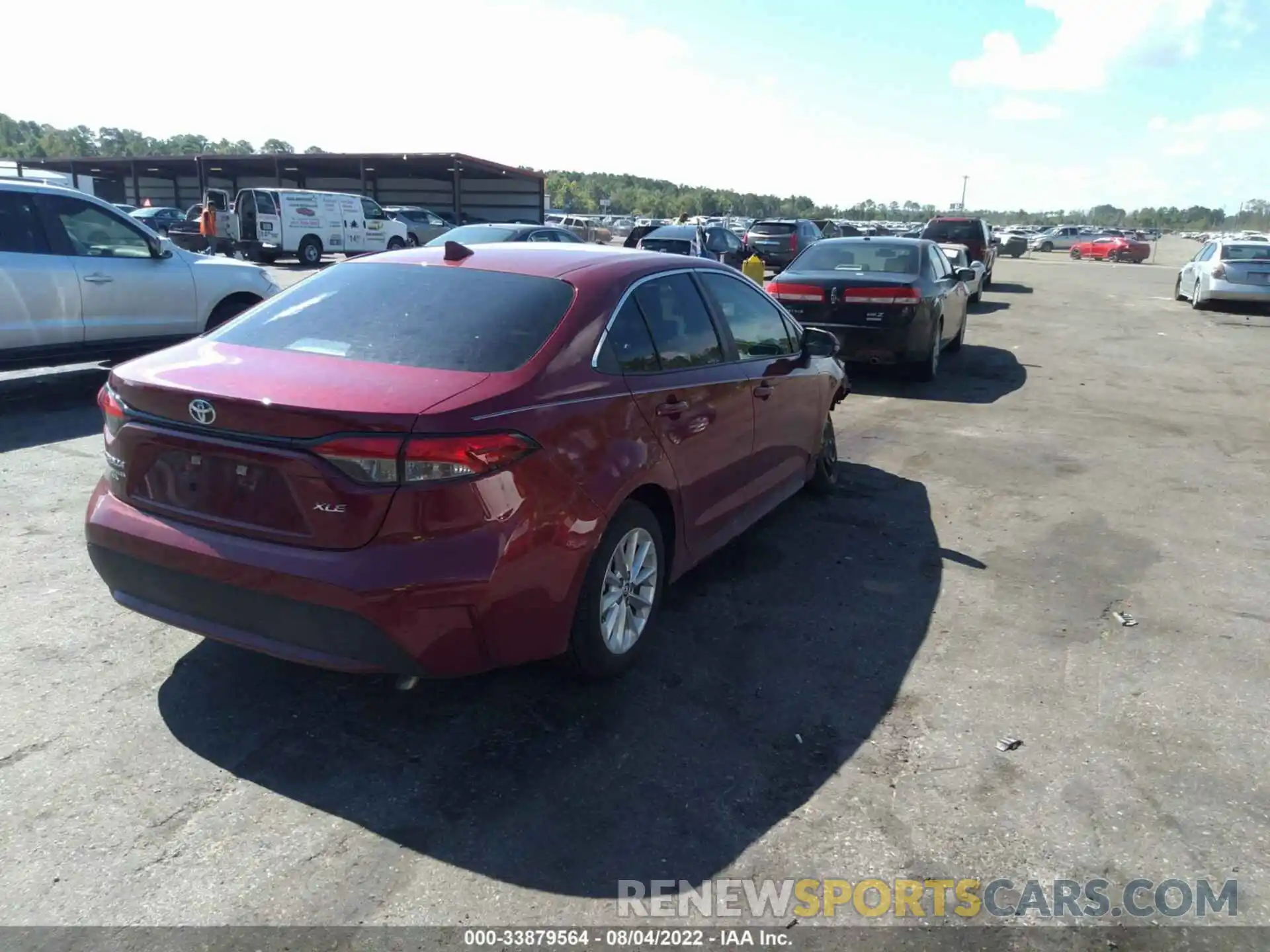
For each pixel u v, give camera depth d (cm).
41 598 432
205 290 900
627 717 353
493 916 254
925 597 471
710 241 2347
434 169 4269
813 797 309
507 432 306
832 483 641
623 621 373
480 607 301
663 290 420
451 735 337
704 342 438
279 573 297
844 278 989
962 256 1900
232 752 322
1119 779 322
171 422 316
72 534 512
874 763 329
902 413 906
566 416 331
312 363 331
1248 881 274
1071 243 6588
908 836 291
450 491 294
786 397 511
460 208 4034
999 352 1306
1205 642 428
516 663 326
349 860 273
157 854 273
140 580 330
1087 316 1798
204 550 309
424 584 291
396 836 284
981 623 444
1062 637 431
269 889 261
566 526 325
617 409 357
